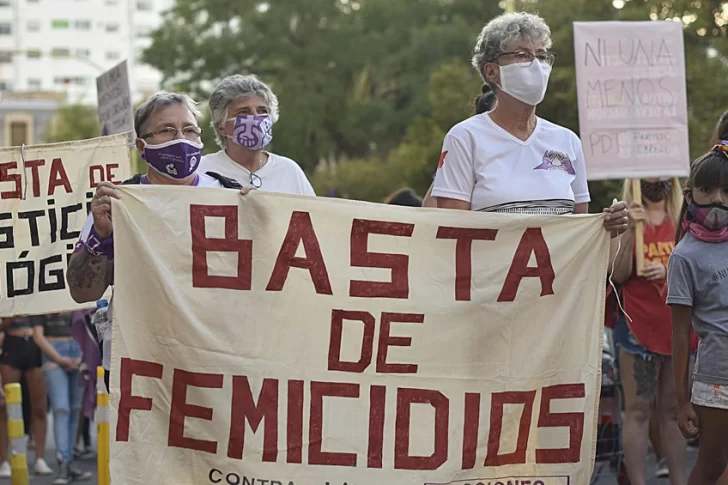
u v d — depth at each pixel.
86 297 4.86
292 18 48.31
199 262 4.64
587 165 7.70
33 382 10.42
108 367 4.95
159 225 4.62
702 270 5.46
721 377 5.40
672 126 7.75
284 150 45.94
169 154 4.84
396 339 4.77
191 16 49.47
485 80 5.21
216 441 4.57
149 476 4.52
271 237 4.71
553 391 4.86
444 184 5.17
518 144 5.14
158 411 4.57
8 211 6.86
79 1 136.50
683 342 5.55
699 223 5.50
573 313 4.90
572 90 22.41
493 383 4.82
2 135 83.75
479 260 4.86
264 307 4.68
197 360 4.59
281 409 4.64
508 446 4.81
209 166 6.22
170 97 4.91
